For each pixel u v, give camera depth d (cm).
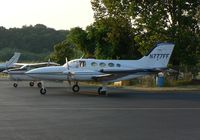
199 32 4366
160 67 3481
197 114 1938
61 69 3259
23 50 16025
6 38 16850
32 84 4316
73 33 5666
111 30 4769
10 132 1373
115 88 3991
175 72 4369
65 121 1661
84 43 5588
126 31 4662
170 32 4206
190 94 3262
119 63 3356
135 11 4284
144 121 1678
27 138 1259
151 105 2359
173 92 3491
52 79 3256
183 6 4256
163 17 4266
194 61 4312
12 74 4050
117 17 4475
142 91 3594
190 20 4275
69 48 6738
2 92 3388
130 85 4388
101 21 4550
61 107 2212
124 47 5162
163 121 1681
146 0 4259
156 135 1333
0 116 1809
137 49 4956
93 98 2830
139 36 4388
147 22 4219
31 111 2014
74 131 1405
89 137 1289
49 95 3073
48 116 1822
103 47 5309
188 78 4459
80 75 3234
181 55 4231
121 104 2411
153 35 4284
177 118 1783
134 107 2247
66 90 3647
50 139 1246
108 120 1705
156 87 4091
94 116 1838
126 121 1677
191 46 4228
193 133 1376
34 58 14212
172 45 3519
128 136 1312
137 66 3425
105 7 4528
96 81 3281
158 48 3491
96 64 3316
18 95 3059
